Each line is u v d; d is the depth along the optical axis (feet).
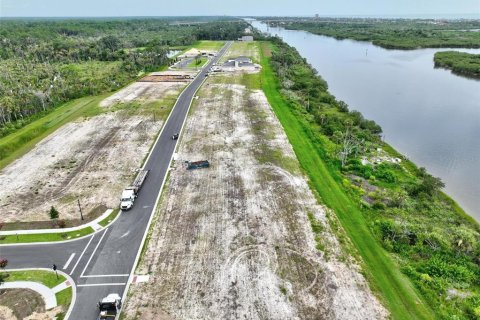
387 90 372.79
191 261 127.13
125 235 141.49
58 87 335.88
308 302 110.52
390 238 140.56
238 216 152.25
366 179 188.85
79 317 105.91
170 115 277.03
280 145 223.10
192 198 165.68
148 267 124.77
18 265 126.52
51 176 188.03
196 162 193.77
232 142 226.99
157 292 114.32
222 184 177.58
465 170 202.39
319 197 167.43
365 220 152.25
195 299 111.55
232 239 138.31
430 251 132.98
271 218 151.02
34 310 108.27
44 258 129.70
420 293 114.62
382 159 212.84
